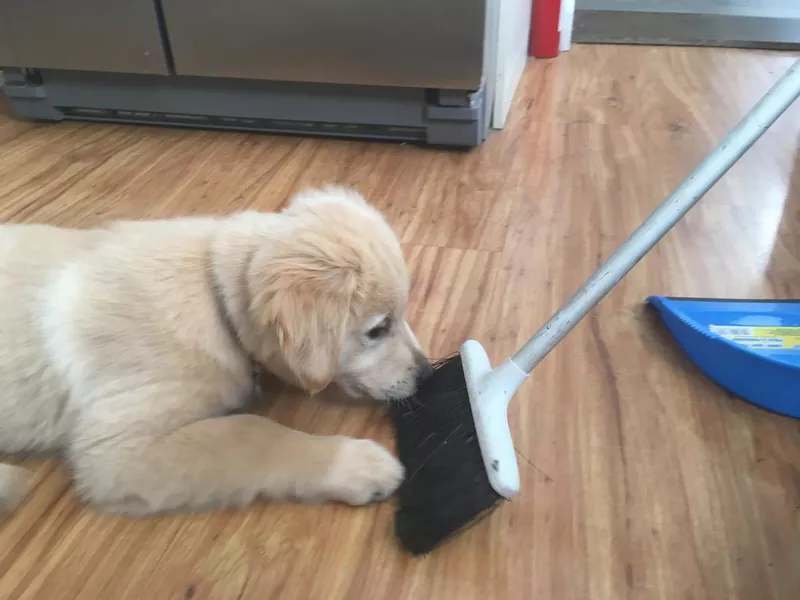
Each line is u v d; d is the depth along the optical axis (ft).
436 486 3.18
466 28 5.94
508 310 4.48
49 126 7.20
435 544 3.06
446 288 4.68
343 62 6.31
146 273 3.35
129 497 3.19
